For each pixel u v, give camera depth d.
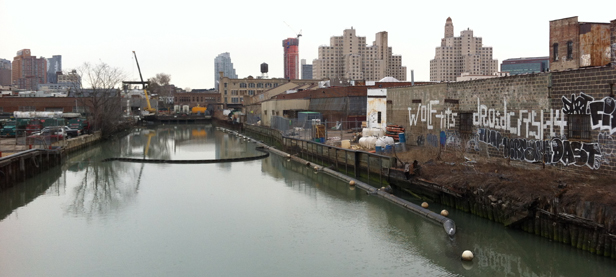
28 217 27.41
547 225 19.31
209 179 39.56
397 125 41.72
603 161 19.91
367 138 39.69
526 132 24.56
